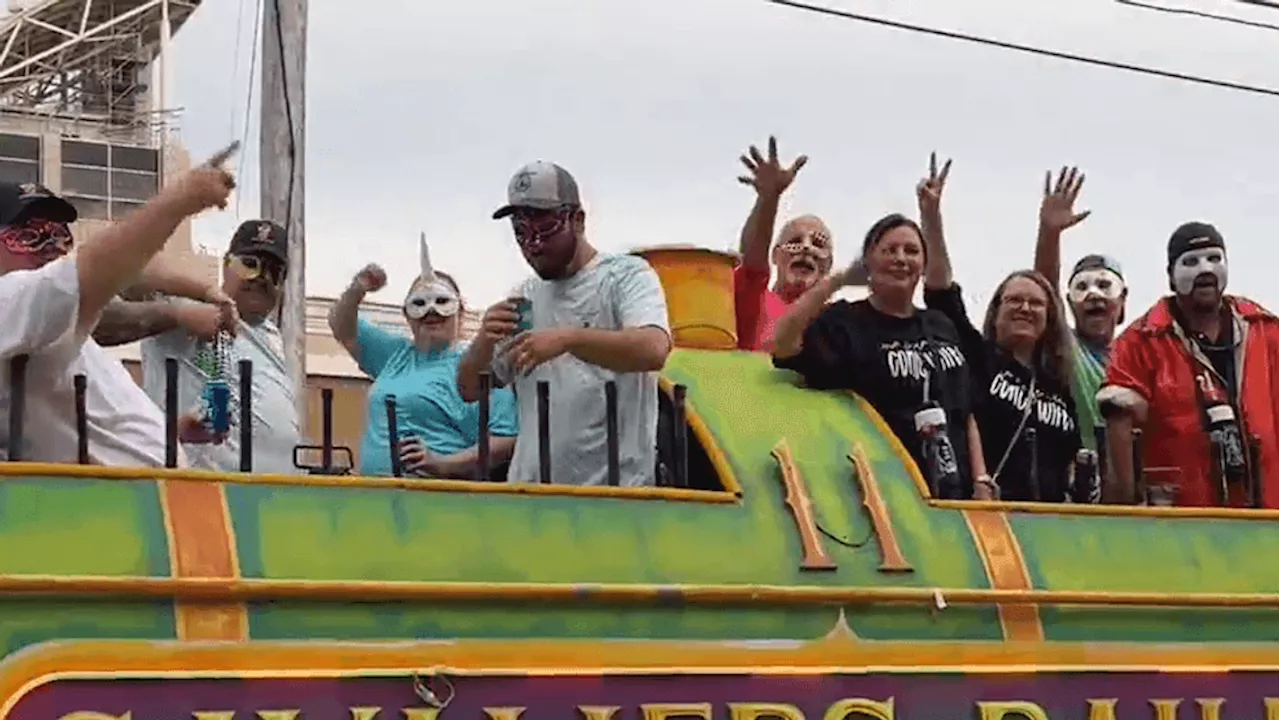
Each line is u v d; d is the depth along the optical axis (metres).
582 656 5.96
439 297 8.75
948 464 7.31
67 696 5.23
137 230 5.70
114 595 5.36
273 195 11.85
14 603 5.25
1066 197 8.99
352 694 5.59
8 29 22.14
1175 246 8.38
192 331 6.80
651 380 7.04
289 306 11.71
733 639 6.25
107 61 22.12
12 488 5.40
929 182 8.14
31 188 6.41
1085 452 8.07
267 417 7.42
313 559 5.69
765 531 6.57
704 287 8.28
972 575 6.83
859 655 6.45
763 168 8.55
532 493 6.18
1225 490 8.05
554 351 6.59
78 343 5.86
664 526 6.38
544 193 7.00
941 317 7.74
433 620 5.78
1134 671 6.97
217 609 5.50
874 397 7.46
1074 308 9.46
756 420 7.08
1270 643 7.37
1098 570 7.11
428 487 6.00
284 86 11.88
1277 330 8.47
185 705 5.37
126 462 6.14
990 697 6.67
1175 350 8.30
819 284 7.50
